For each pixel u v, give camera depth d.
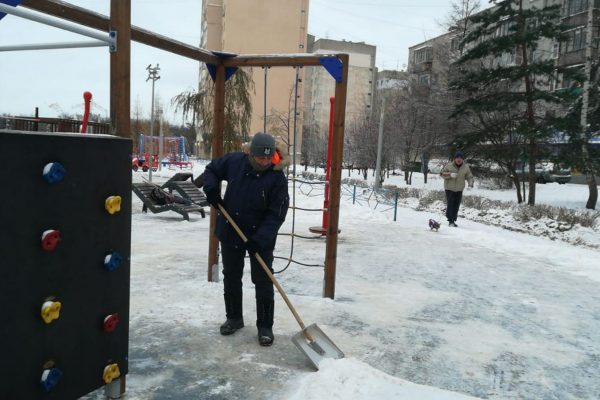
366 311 4.44
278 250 7.31
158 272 5.50
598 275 6.45
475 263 6.97
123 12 2.54
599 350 3.77
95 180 2.30
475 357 3.53
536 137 16.52
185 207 10.36
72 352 2.24
